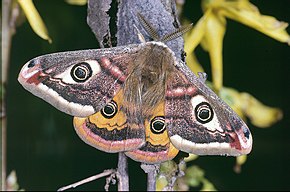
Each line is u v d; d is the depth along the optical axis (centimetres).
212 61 37
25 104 48
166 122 29
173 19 30
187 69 29
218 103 29
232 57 50
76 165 51
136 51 29
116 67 29
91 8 30
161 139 29
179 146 29
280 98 52
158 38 29
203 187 37
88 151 51
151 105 29
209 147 29
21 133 48
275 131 54
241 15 37
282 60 50
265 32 36
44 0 44
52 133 48
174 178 32
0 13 37
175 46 30
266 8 45
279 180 54
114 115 29
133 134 29
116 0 30
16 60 46
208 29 37
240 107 38
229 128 28
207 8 37
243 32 48
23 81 28
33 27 34
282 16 45
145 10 30
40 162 50
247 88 51
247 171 54
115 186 51
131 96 29
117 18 30
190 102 29
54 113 48
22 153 49
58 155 50
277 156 55
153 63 29
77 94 28
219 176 53
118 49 29
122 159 32
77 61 28
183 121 29
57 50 45
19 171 49
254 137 55
